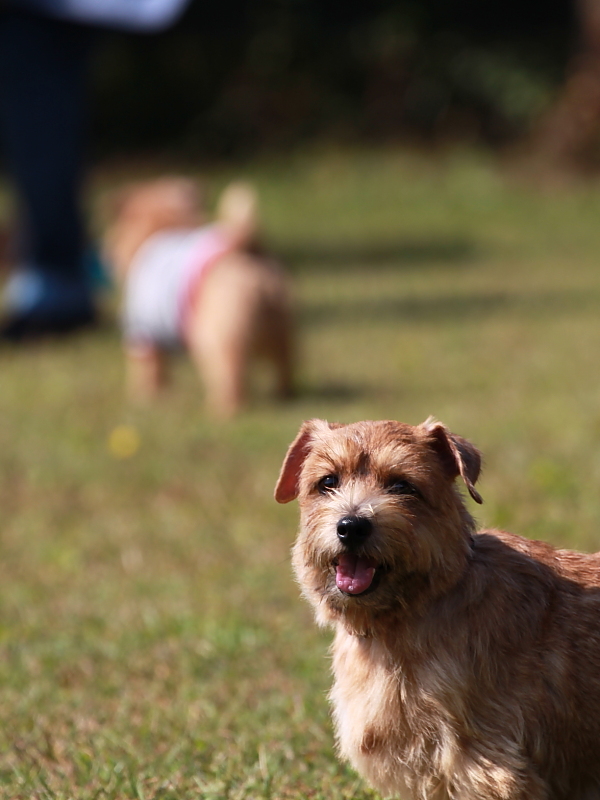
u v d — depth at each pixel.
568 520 8.44
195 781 5.26
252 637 7.11
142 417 13.76
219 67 45.12
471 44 42.41
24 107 19.27
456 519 4.64
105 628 7.59
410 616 4.53
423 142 41.06
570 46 41.59
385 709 4.48
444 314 19.72
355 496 4.57
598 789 4.63
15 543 9.60
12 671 6.94
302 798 5.04
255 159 41.38
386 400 13.41
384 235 30.48
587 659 4.51
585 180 34.72
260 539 9.14
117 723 6.08
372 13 44.47
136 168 41.66
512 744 4.36
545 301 20.47
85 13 18.16
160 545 9.22
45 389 15.76
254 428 12.54
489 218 31.58
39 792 5.15
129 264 15.41
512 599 4.54
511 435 11.25
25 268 20.44
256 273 13.79
